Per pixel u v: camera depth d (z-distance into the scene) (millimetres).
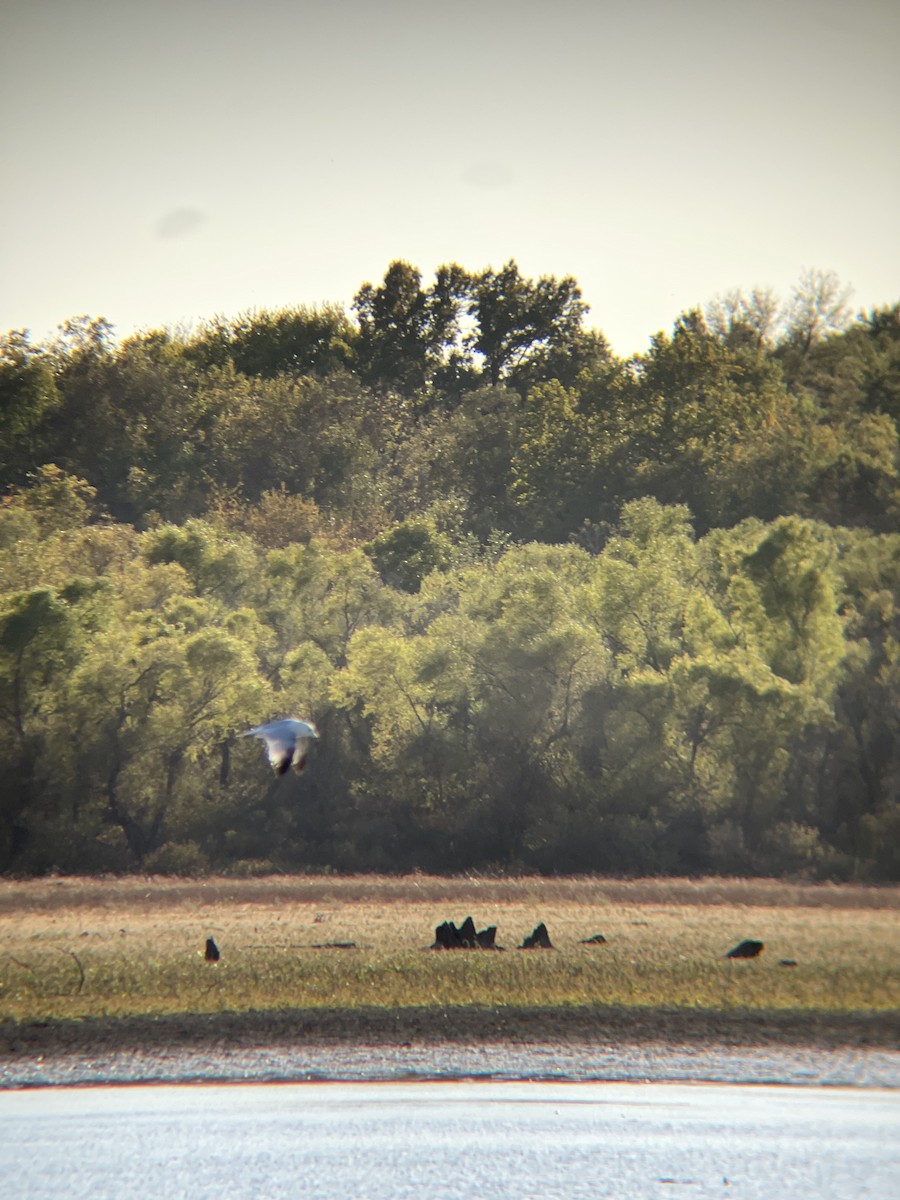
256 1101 78875
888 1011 100750
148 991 106375
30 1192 64375
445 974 114750
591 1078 83750
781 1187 64688
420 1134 73500
